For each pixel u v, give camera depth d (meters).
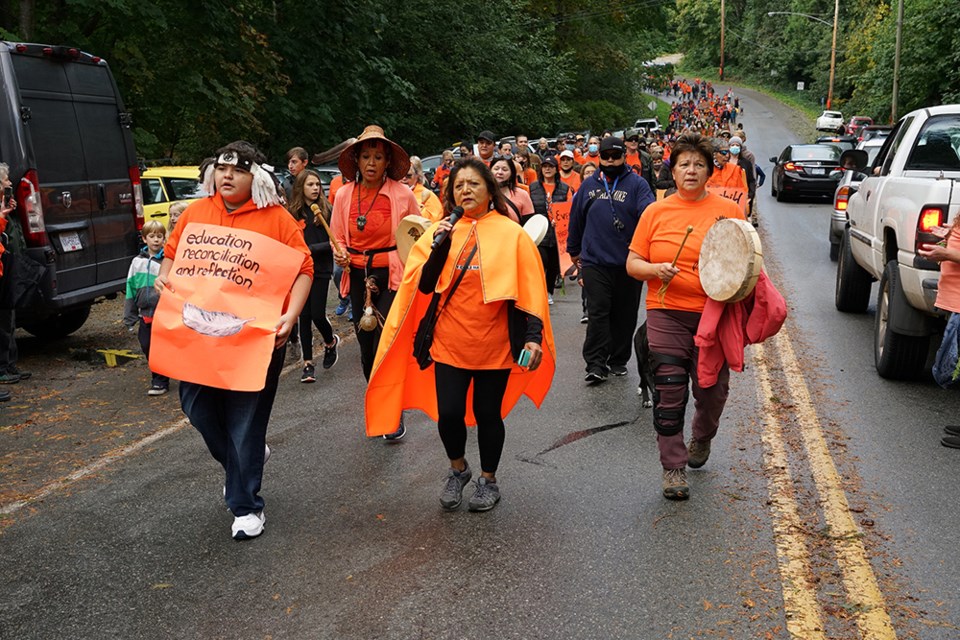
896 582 3.78
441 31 30.31
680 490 4.69
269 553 4.23
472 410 4.88
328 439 5.96
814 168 23.05
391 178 6.16
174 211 7.68
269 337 4.25
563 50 50.00
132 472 5.46
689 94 91.19
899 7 36.72
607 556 4.08
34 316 8.38
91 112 8.95
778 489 4.81
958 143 7.79
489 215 4.57
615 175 7.16
